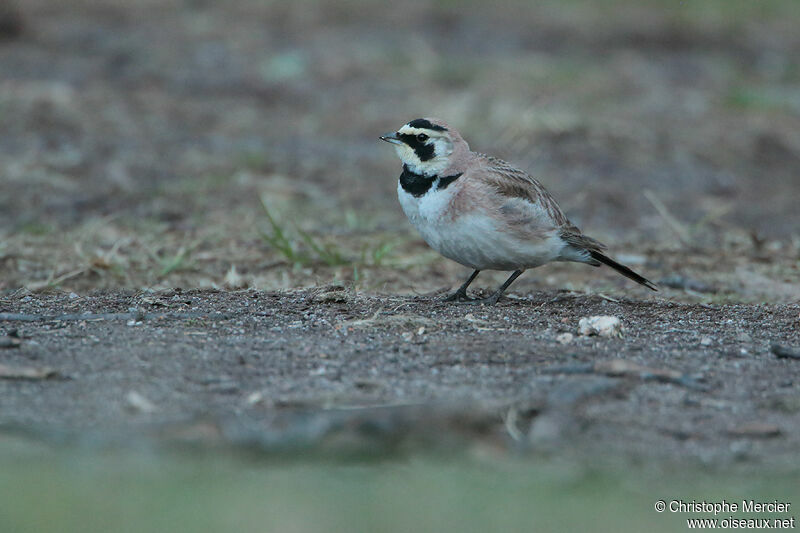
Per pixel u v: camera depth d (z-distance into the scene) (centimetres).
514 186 1131
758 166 2158
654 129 2297
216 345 1014
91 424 828
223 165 1947
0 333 1033
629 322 1131
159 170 1898
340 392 894
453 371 951
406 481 758
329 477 766
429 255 1485
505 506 716
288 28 3028
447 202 1123
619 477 768
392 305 1189
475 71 2639
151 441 805
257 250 1478
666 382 934
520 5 3462
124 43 2758
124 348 996
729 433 839
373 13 3256
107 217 1623
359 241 1546
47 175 1820
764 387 930
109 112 2238
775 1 3672
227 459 787
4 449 784
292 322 1102
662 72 2798
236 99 2402
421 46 2869
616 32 3183
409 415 841
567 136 2198
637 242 1644
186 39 2844
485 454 806
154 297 1201
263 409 858
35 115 2159
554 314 1163
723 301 1288
